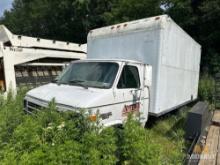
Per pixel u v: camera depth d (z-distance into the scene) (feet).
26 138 7.38
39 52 29.76
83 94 13.41
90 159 6.89
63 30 103.35
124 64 15.74
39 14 104.68
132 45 19.81
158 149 8.30
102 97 13.32
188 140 15.87
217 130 19.43
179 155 9.91
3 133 8.73
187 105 31.12
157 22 18.58
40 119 8.95
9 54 26.02
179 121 22.26
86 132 8.07
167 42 19.75
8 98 16.92
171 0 63.57
